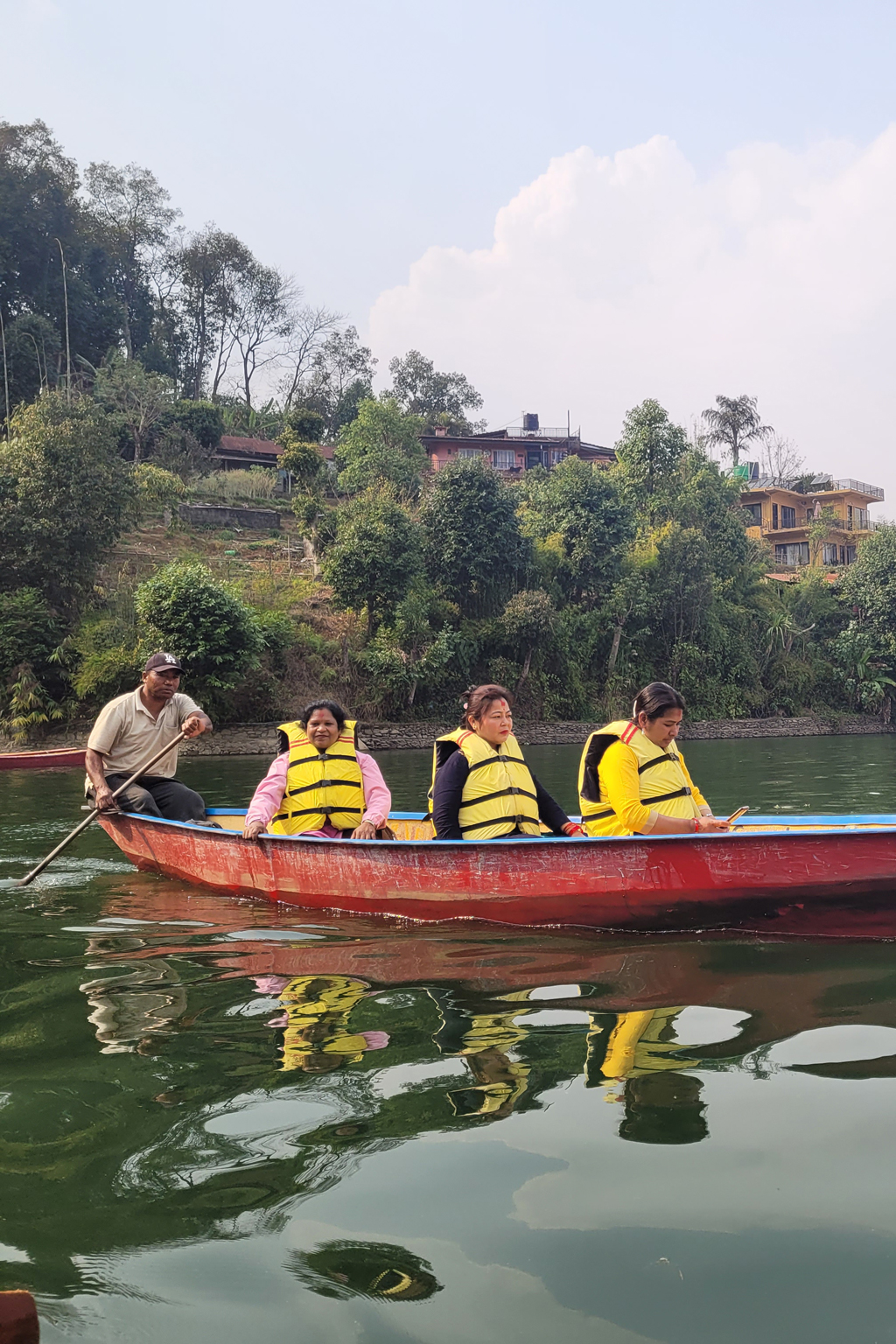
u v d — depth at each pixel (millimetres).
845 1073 2375
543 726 28062
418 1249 1655
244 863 4848
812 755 18656
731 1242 1659
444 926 4184
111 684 22219
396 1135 2080
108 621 24453
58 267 43781
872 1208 1752
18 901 4930
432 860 4191
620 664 32312
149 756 5977
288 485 40594
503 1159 1957
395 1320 1466
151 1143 2061
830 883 3693
